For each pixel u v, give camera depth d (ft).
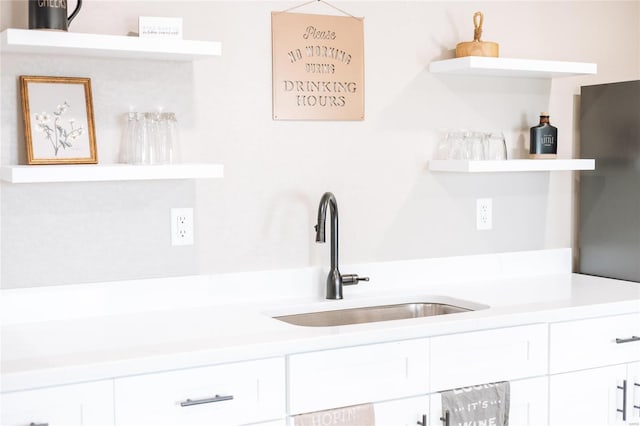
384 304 9.10
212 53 7.78
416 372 7.50
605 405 8.73
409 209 9.81
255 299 8.87
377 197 9.59
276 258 9.02
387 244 9.68
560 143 10.90
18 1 7.55
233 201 8.74
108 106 8.02
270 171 8.93
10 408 5.81
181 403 6.42
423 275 9.90
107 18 8.00
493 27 10.29
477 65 9.26
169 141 7.91
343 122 9.33
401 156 9.72
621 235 10.35
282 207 9.02
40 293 7.75
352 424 7.18
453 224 10.13
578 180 11.10
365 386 7.27
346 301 8.88
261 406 6.80
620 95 10.23
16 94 7.60
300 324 8.63
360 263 9.50
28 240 7.74
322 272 9.25
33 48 7.27
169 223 8.41
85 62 7.89
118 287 8.13
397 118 9.67
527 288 9.64
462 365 7.77
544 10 10.67
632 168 10.12
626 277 10.32
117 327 7.44
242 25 8.69
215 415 6.60
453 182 10.10
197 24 8.45
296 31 8.98
